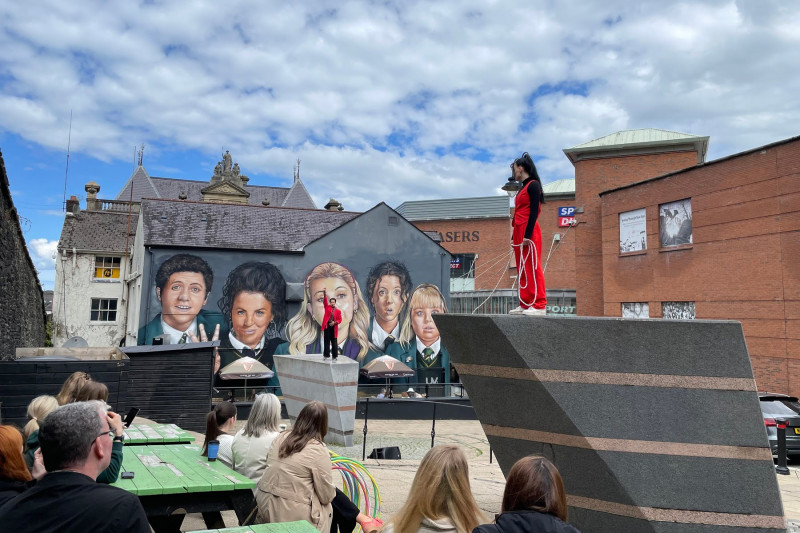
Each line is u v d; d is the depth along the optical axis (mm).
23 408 9648
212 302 23828
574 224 42875
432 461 2887
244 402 19344
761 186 22188
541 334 4688
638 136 36688
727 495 4496
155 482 4055
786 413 11797
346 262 26109
